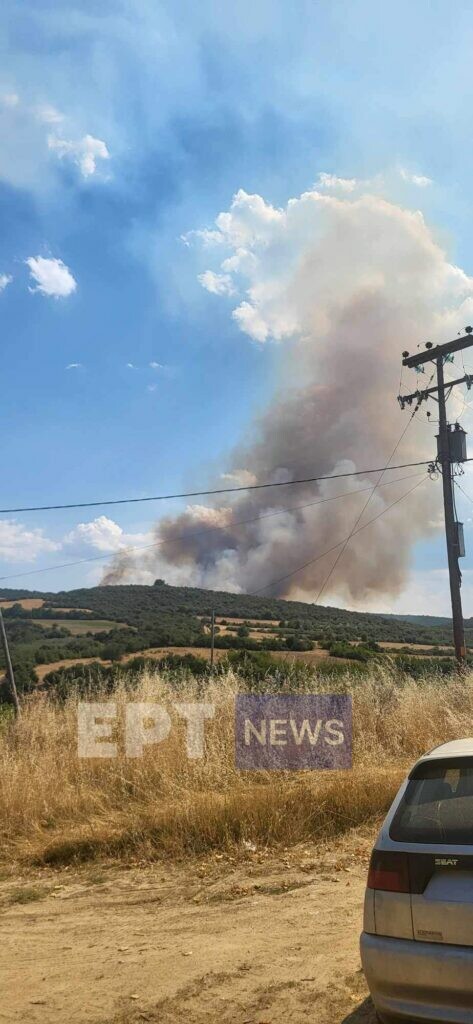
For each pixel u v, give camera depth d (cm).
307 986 476
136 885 754
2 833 970
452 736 1419
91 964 542
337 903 651
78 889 757
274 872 761
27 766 1163
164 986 491
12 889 770
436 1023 351
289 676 1659
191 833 877
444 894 358
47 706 1473
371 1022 421
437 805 394
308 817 902
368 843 851
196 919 636
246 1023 430
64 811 1029
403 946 360
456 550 2305
